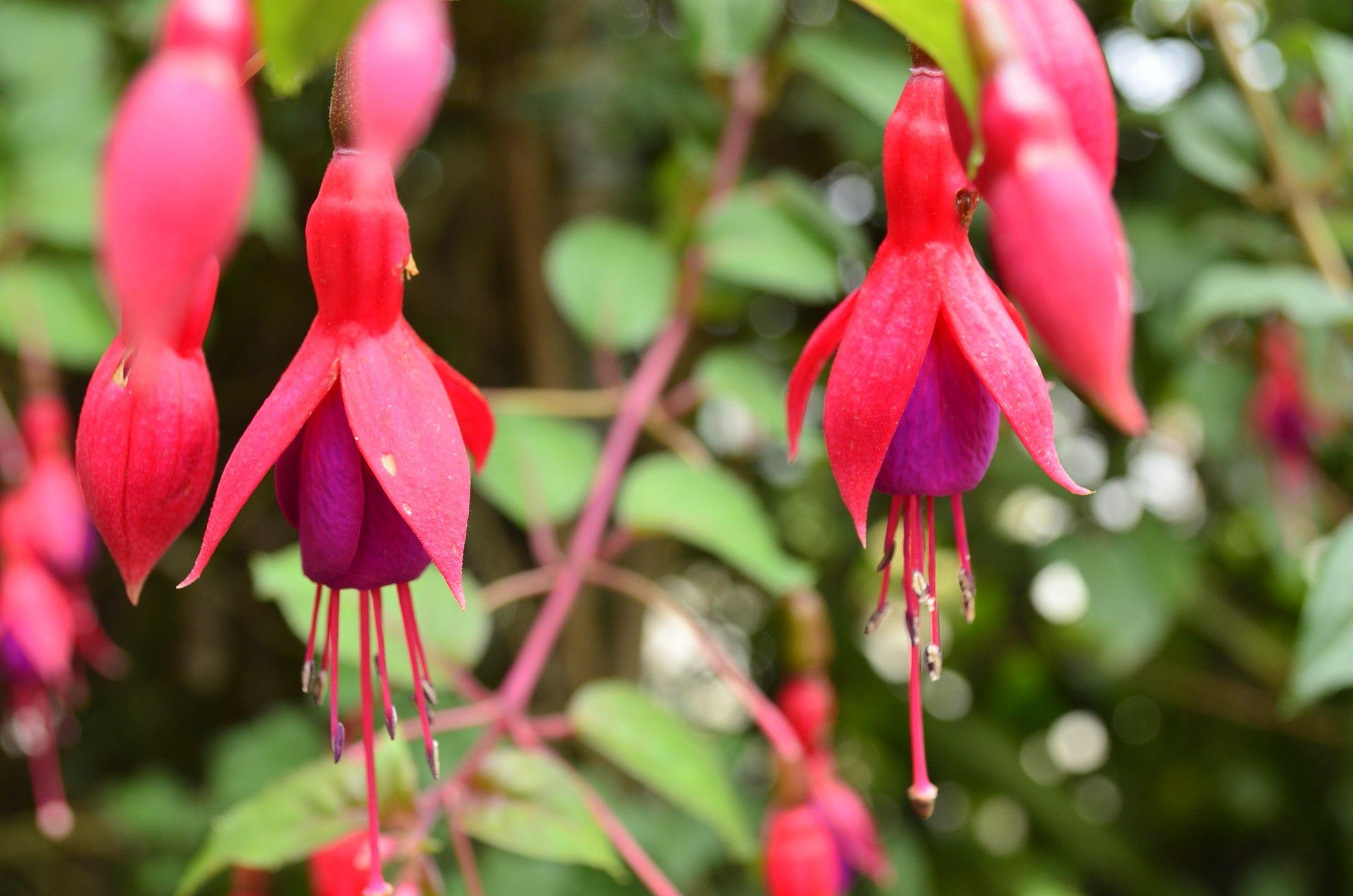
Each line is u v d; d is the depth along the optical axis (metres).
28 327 0.44
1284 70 0.52
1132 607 0.52
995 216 0.23
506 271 0.65
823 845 0.35
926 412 0.26
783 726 0.36
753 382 0.45
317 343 0.26
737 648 0.71
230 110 0.21
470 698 0.35
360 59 0.22
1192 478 0.59
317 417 0.26
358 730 0.34
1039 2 0.24
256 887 0.35
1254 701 0.64
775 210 0.46
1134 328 0.52
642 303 0.46
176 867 0.57
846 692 0.66
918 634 0.27
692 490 0.40
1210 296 0.40
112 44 0.51
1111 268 0.22
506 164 0.59
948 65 0.23
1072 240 0.22
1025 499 0.58
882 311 0.26
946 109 0.24
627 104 0.54
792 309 0.61
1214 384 0.50
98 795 0.67
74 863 0.70
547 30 0.57
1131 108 0.49
